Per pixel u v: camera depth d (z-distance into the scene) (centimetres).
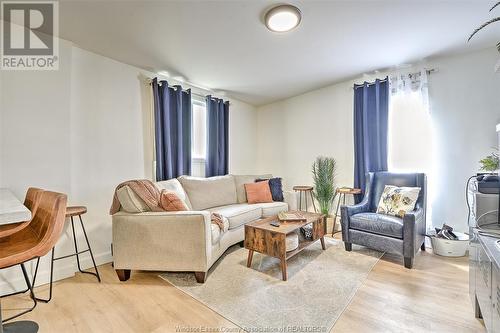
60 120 225
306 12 197
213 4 185
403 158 313
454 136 280
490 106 260
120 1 180
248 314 163
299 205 420
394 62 295
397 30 225
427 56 279
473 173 268
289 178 439
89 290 198
